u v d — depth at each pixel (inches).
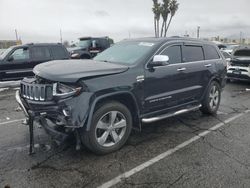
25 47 459.8
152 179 149.9
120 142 184.9
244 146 194.5
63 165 164.7
